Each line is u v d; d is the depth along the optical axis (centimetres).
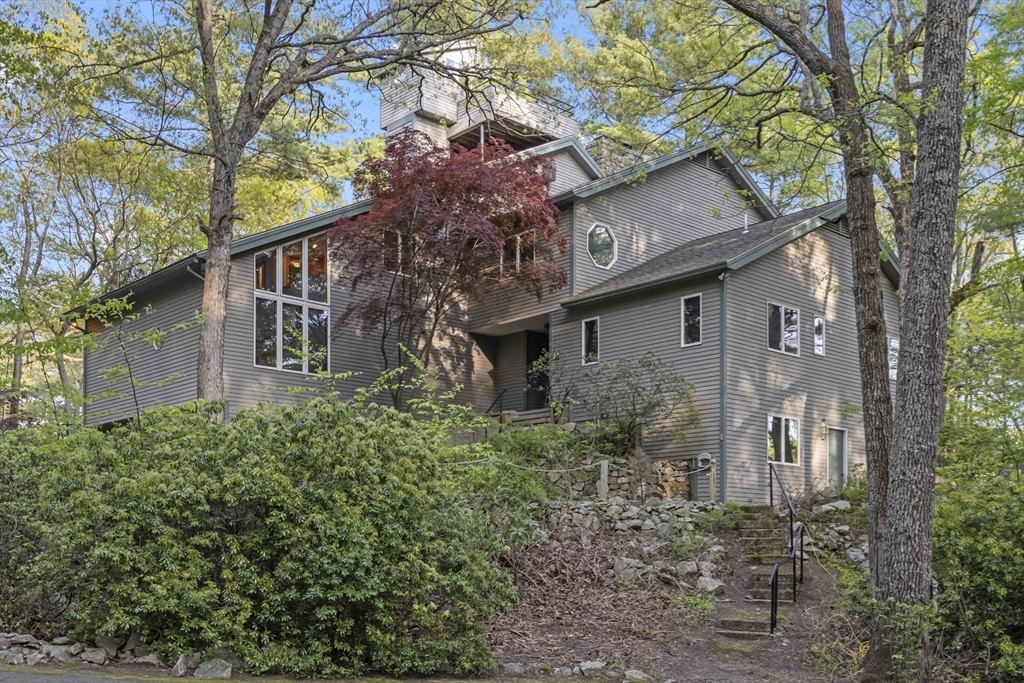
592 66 2142
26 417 1196
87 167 2656
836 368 2300
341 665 922
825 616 1319
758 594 1404
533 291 2258
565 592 1341
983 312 2367
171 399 2059
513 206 2097
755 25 1919
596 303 2255
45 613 916
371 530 920
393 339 2344
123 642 891
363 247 2034
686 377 2052
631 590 1380
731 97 1773
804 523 1645
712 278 2030
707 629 1278
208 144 2367
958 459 1712
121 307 1184
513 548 1358
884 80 2022
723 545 1587
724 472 1930
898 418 1066
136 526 863
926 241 1066
